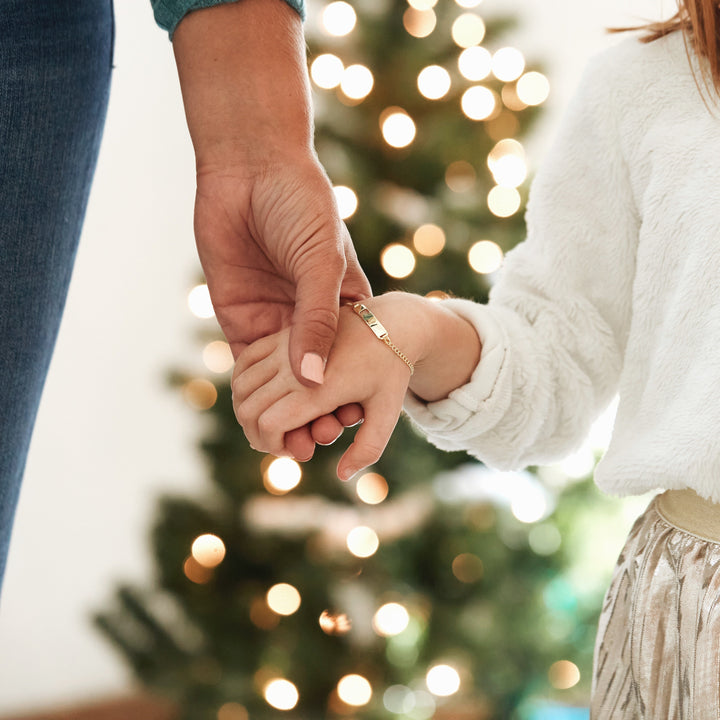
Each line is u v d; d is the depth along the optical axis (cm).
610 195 85
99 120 84
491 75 205
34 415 84
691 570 72
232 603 200
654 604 74
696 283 75
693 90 79
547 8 274
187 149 264
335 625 188
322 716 202
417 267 195
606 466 81
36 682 255
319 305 69
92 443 261
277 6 80
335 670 199
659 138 80
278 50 79
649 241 79
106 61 83
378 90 200
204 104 78
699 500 75
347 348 71
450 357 80
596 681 80
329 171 197
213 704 198
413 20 203
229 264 79
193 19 79
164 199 262
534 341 84
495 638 198
